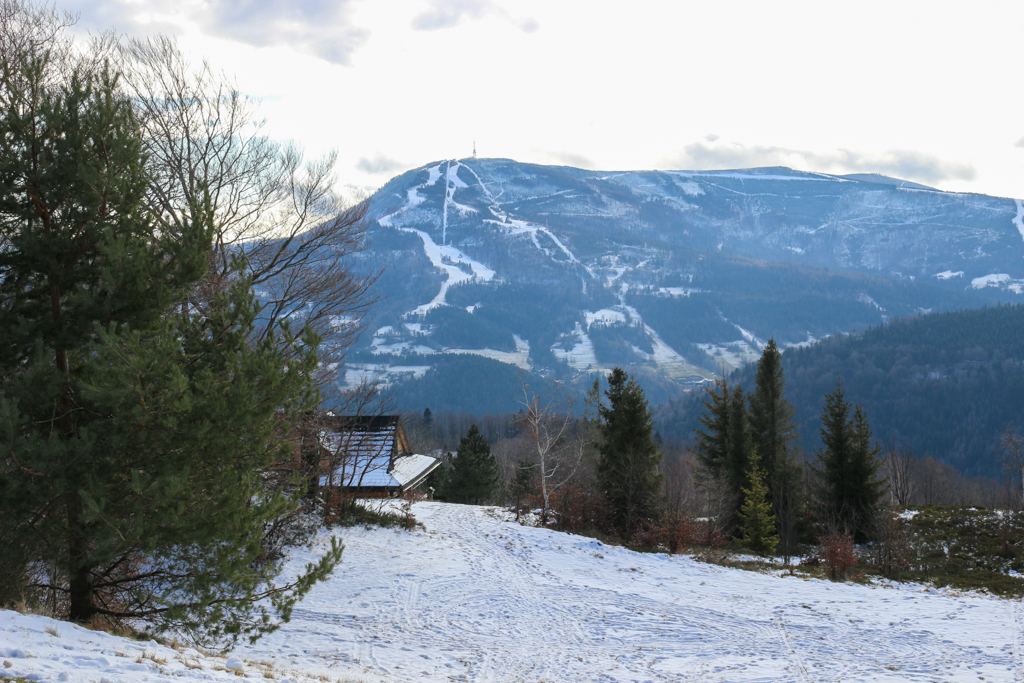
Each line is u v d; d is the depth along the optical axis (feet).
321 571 31.94
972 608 61.82
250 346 30.27
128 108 31.42
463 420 455.63
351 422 80.64
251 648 40.24
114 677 20.08
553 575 73.51
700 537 103.71
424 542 85.76
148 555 28.45
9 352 28.53
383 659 42.27
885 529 90.74
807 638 51.11
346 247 58.90
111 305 28.27
